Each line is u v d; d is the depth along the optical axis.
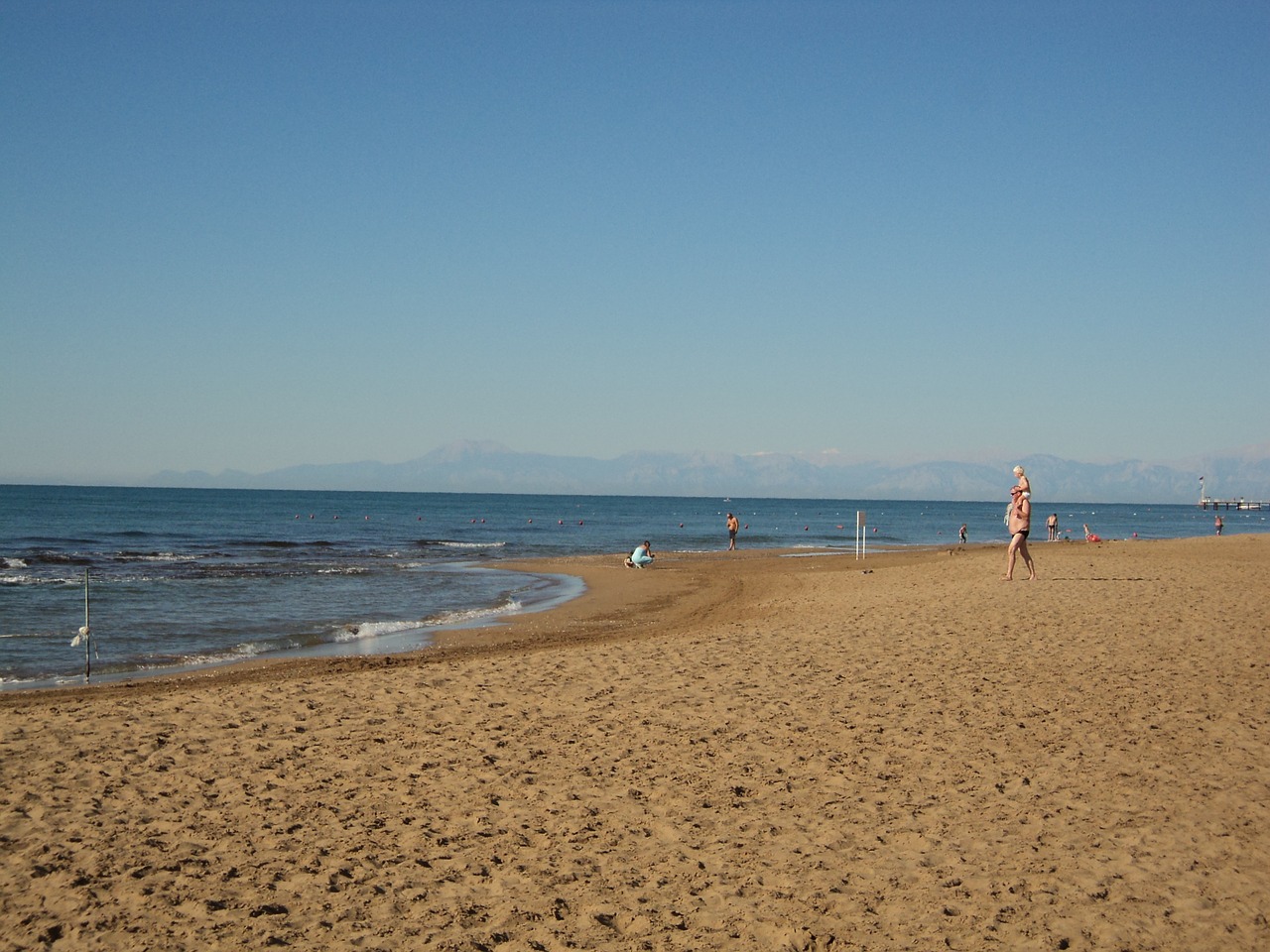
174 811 6.79
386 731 9.02
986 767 7.73
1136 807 6.80
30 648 16.64
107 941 4.86
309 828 6.48
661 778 7.52
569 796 7.12
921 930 5.01
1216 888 5.50
